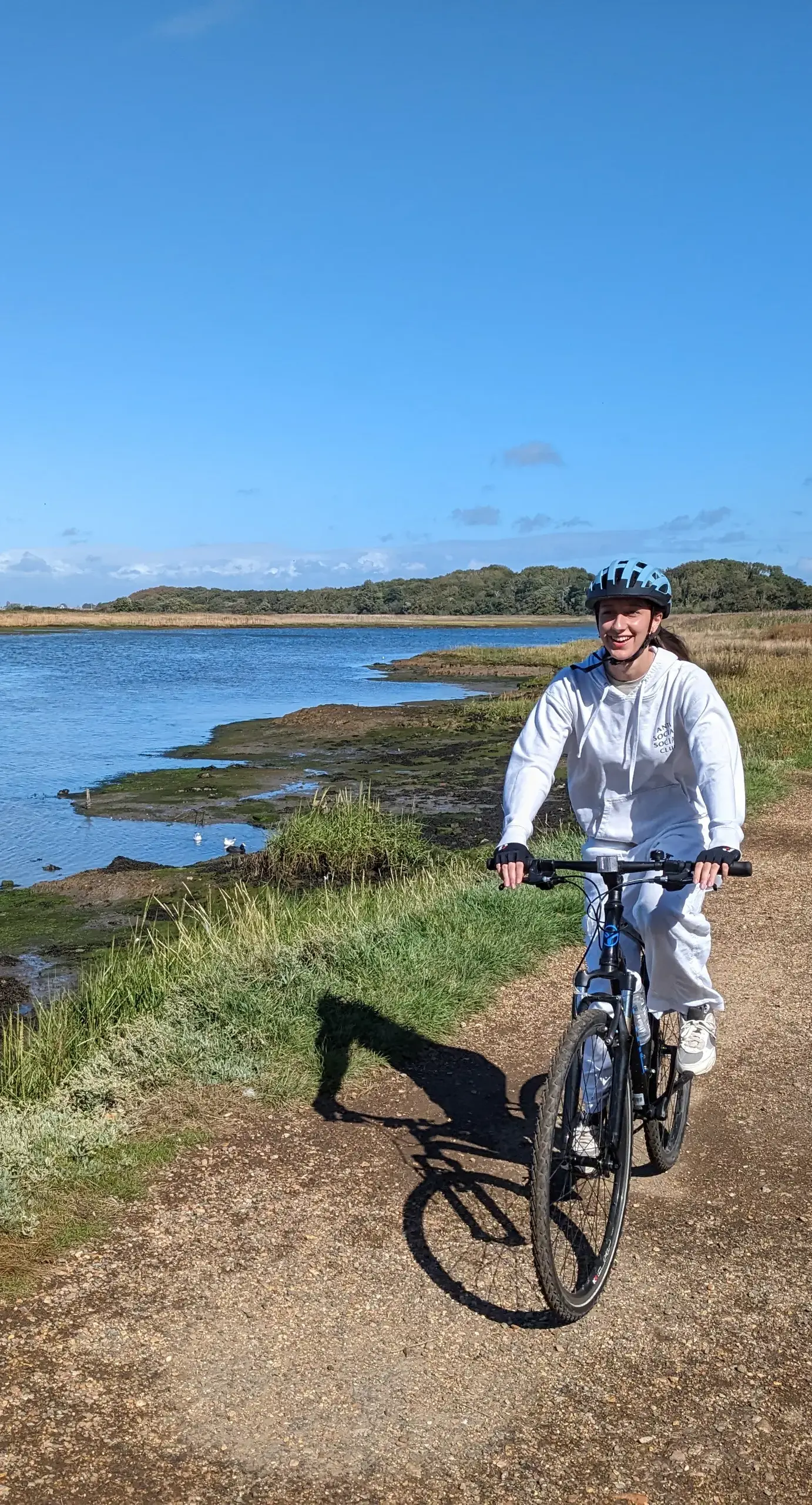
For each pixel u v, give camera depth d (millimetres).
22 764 19750
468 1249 3578
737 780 3484
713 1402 2879
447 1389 2922
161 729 25859
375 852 11594
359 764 20047
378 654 68812
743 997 6082
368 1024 5332
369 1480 2617
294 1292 3338
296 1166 4109
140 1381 2936
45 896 10633
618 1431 2777
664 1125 4012
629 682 3652
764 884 8531
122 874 11359
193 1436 2744
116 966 6988
